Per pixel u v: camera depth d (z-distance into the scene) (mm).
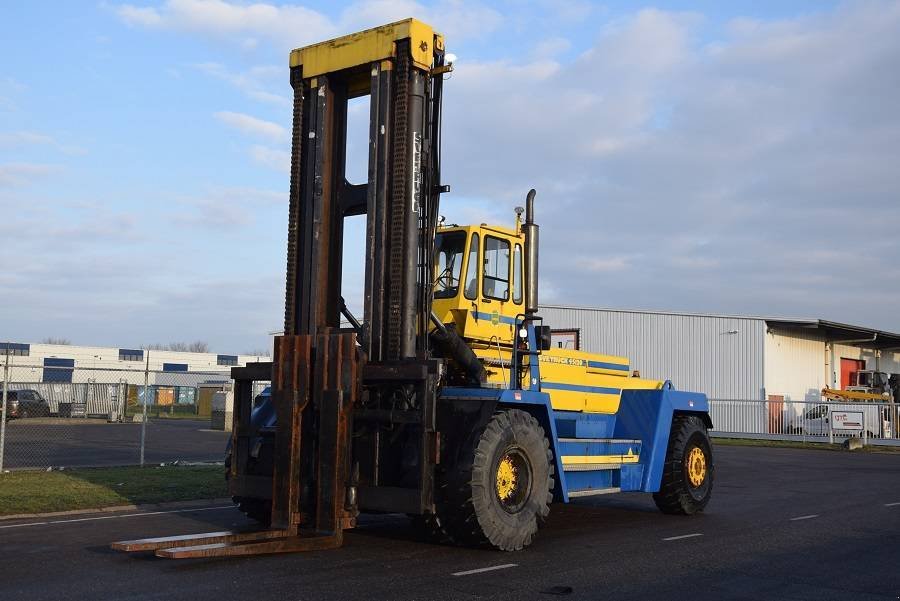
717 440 37438
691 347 42375
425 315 9414
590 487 11141
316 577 7531
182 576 7520
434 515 8938
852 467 22719
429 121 9648
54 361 58688
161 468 17453
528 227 10430
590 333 45000
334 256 9938
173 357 66312
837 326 41719
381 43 9531
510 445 9078
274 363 9445
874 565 8562
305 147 10172
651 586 7461
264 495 9609
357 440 9227
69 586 7121
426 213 9508
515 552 8992
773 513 12672
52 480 14891
